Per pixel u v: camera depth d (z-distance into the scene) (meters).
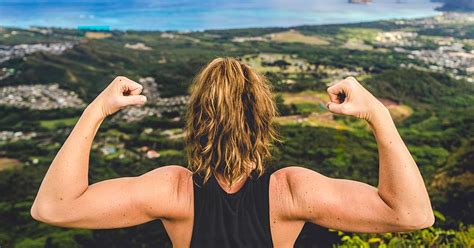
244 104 1.32
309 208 1.27
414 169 1.19
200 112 1.32
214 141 1.29
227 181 1.29
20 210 37.47
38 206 1.21
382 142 1.21
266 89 1.38
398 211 1.18
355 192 1.26
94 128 1.26
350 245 3.21
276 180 1.32
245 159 1.29
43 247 26.81
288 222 1.30
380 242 3.21
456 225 5.63
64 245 25.41
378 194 1.24
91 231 25.34
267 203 1.29
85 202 1.22
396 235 3.33
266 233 1.27
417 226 1.18
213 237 1.26
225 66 1.35
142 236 14.90
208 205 1.28
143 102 1.29
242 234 1.26
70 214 1.21
